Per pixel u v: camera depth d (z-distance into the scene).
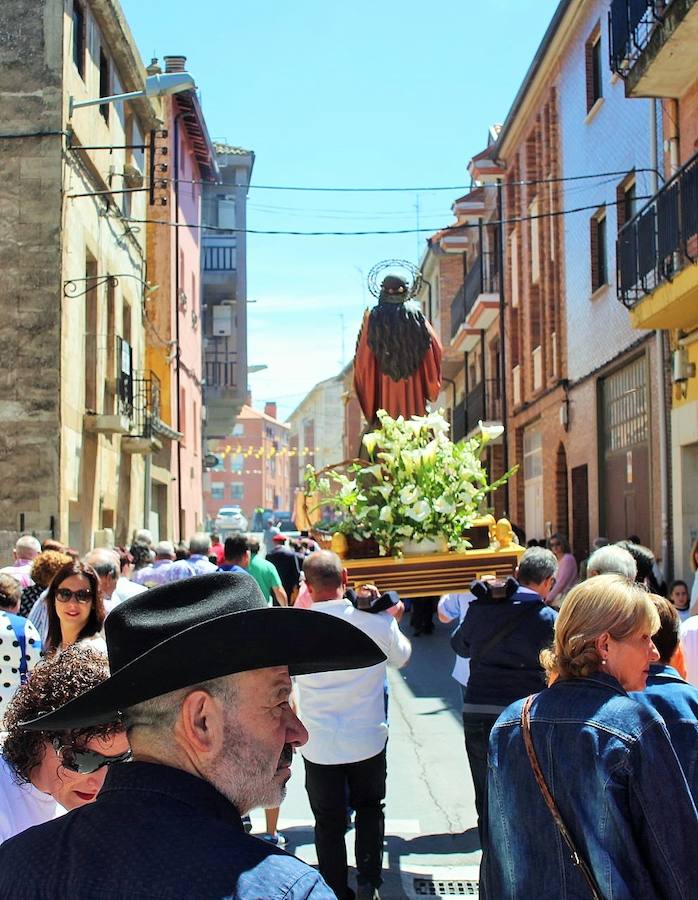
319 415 94.25
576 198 20.31
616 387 17.97
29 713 2.82
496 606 5.41
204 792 1.81
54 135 15.05
